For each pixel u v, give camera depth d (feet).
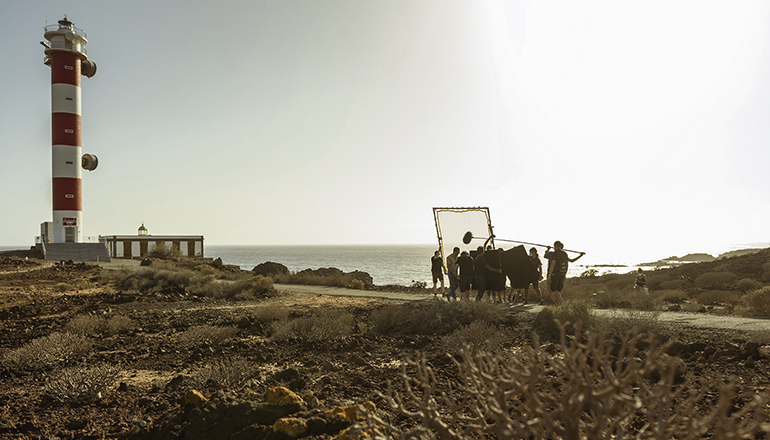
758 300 39.88
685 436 5.58
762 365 19.27
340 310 47.26
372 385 18.20
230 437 11.13
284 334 32.63
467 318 34.37
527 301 50.52
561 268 43.80
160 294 68.74
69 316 48.73
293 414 11.68
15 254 204.33
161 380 22.48
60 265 121.90
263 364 25.20
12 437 14.46
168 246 215.51
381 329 35.65
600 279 111.34
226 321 42.50
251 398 12.57
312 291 74.28
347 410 11.95
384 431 9.55
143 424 13.97
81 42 192.85
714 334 28.53
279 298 65.00
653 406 5.85
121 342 34.04
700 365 19.94
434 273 59.26
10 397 19.39
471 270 48.70
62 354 28.17
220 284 80.43
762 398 4.97
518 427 6.20
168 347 31.09
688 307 45.09
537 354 6.20
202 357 27.50
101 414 16.66
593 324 29.76
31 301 62.80
